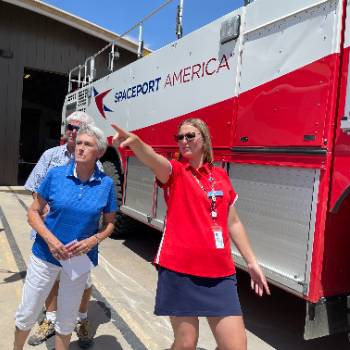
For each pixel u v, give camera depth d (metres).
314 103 2.95
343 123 2.77
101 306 4.10
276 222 3.21
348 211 2.96
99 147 2.55
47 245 2.55
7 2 12.16
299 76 3.09
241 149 3.61
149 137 5.40
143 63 5.64
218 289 2.15
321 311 2.88
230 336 2.11
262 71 3.44
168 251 2.20
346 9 2.81
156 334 3.56
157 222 5.02
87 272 2.64
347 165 2.73
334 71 2.84
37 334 3.29
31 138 22.88
